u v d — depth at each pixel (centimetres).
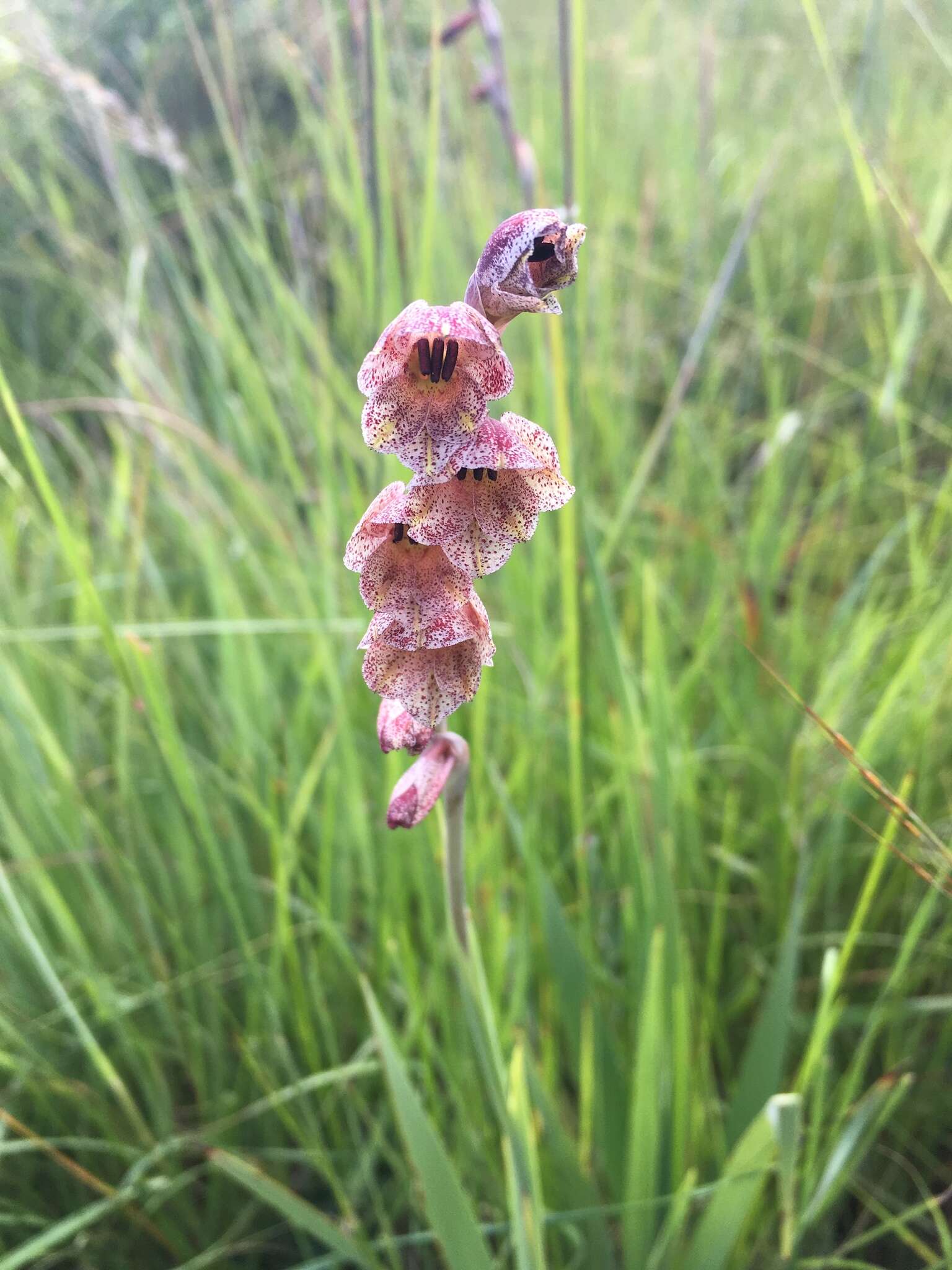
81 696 56
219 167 84
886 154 56
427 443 20
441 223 52
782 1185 28
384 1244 35
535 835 41
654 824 38
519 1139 27
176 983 42
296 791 46
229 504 60
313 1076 38
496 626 47
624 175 77
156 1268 40
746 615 47
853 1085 35
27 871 43
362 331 56
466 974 27
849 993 45
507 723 48
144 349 62
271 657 55
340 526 49
